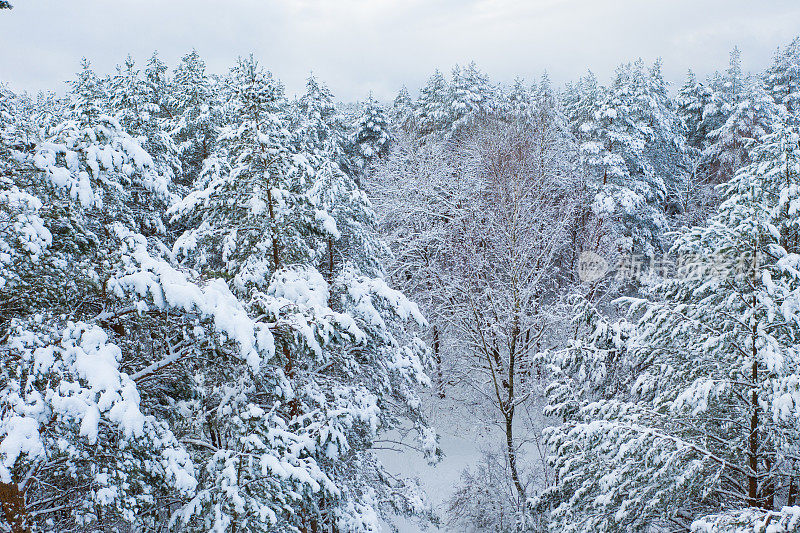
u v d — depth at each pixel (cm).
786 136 789
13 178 566
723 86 3294
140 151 642
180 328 661
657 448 780
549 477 1464
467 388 2122
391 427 1158
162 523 637
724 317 793
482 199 2338
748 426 820
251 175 863
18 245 511
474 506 1459
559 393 1220
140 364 677
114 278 535
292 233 883
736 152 2766
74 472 535
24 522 536
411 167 2617
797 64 3466
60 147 564
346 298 892
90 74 1789
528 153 2577
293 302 716
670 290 946
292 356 833
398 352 1004
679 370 877
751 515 614
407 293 2205
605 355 1126
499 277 1922
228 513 559
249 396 768
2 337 523
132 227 904
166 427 602
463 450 1877
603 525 876
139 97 1697
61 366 472
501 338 1823
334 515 859
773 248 754
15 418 421
